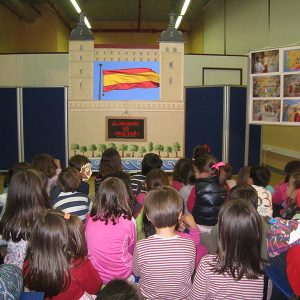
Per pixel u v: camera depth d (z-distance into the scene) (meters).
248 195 2.27
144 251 1.76
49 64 9.58
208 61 9.83
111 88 7.24
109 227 2.15
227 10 11.48
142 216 2.45
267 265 1.56
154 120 7.27
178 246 1.78
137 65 7.21
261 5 9.34
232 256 1.49
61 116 7.31
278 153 8.92
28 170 2.25
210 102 6.89
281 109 5.59
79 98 7.25
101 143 7.32
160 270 1.74
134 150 7.30
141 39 15.91
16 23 12.19
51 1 11.97
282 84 5.55
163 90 7.23
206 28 13.72
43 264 1.49
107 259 2.14
